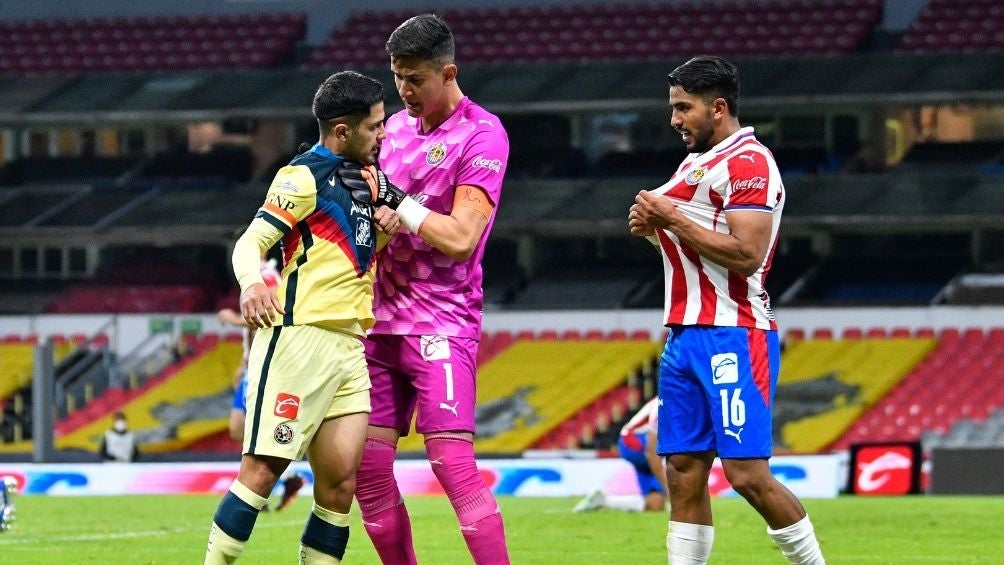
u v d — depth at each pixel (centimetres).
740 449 2314
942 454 6231
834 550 3697
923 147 11350
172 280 11669
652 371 9700
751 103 10806
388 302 2414
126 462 6931
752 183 2316
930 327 9462
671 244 2364
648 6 12625
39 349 6644
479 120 2416
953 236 10975
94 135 12712
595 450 8788
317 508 2280
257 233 2175
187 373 10288
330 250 2212
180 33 13312
